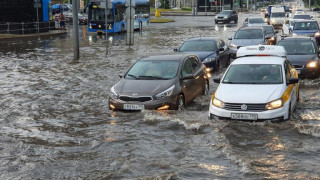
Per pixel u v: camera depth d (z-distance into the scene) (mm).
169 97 9266
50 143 7379
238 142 7148
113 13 36375
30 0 36219
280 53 10336
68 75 15133
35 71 16141
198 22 55688
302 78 13258
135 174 5832
